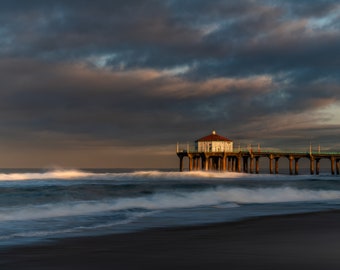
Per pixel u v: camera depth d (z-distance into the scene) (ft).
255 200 110.83
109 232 54.49
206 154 318.04
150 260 37.04
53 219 67.87
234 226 60.44
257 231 55.01
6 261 36.96
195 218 70.49
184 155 328.08
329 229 56.75
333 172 323.37
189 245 44.47
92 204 87.66
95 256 38.91
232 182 194.18
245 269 33.42
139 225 61.57
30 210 75.87
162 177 272.72
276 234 52.21
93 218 69.62
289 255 38.47
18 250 42.01
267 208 89.20
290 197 119.14
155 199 101.81
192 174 279.49
